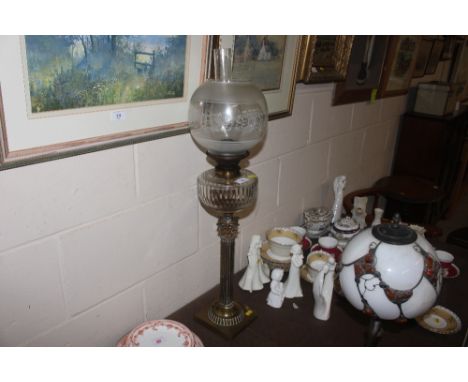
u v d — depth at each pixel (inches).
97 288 35.9
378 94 73.4
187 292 45.9
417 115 91.4
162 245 40.8
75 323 35.0
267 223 55.9
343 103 63.6
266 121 36.2
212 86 34.2
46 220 30.5
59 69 27.3
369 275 30.9
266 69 44.6
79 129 29.6
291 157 56.6
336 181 61.2
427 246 31.7
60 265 32.4
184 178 40.7
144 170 36.4
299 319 42.4
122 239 36.6
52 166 29.7
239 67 40.9
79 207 32.3
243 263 53.2
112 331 38.6
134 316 40.3
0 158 25.9
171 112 36.0
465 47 111.0
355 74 63.2
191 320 42.6
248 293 46.4
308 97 56.2
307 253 54.2
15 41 24.9
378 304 31.0
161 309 43.2
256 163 50.3
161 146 37.3
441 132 88.1
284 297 45.5
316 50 51.0
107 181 33.7
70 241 32.5
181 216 41.9
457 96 96.5
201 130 34.8
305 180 61.6
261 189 52.7
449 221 122.5
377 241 31.5
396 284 30.1
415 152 92.4
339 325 41.7
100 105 30.3
